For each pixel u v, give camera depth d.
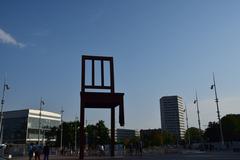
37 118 124.56
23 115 121.75
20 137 119.50
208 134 94.25
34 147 28.88
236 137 84.56
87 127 96.94
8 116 125.38
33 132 121.50
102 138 96.69
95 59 26.81
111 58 27.19
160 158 29.69
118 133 167.62
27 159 34.56
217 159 25.20
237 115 89.81
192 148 83.50
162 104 146.00
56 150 59.03
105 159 26.34
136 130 186.75
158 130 126.88
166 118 143.00
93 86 26.02
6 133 123.25
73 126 94.56
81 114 24.59
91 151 48.88
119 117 24.81
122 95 25.20
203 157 29.80
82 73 26.08
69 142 92.94
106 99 24.91
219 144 66.31
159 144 112.69
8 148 46.41
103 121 99.38
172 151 49.38
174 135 124.69
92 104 25.61
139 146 42.97
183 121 145.12
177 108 142.12
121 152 43.00
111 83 26.41
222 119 88.75
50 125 130.38
